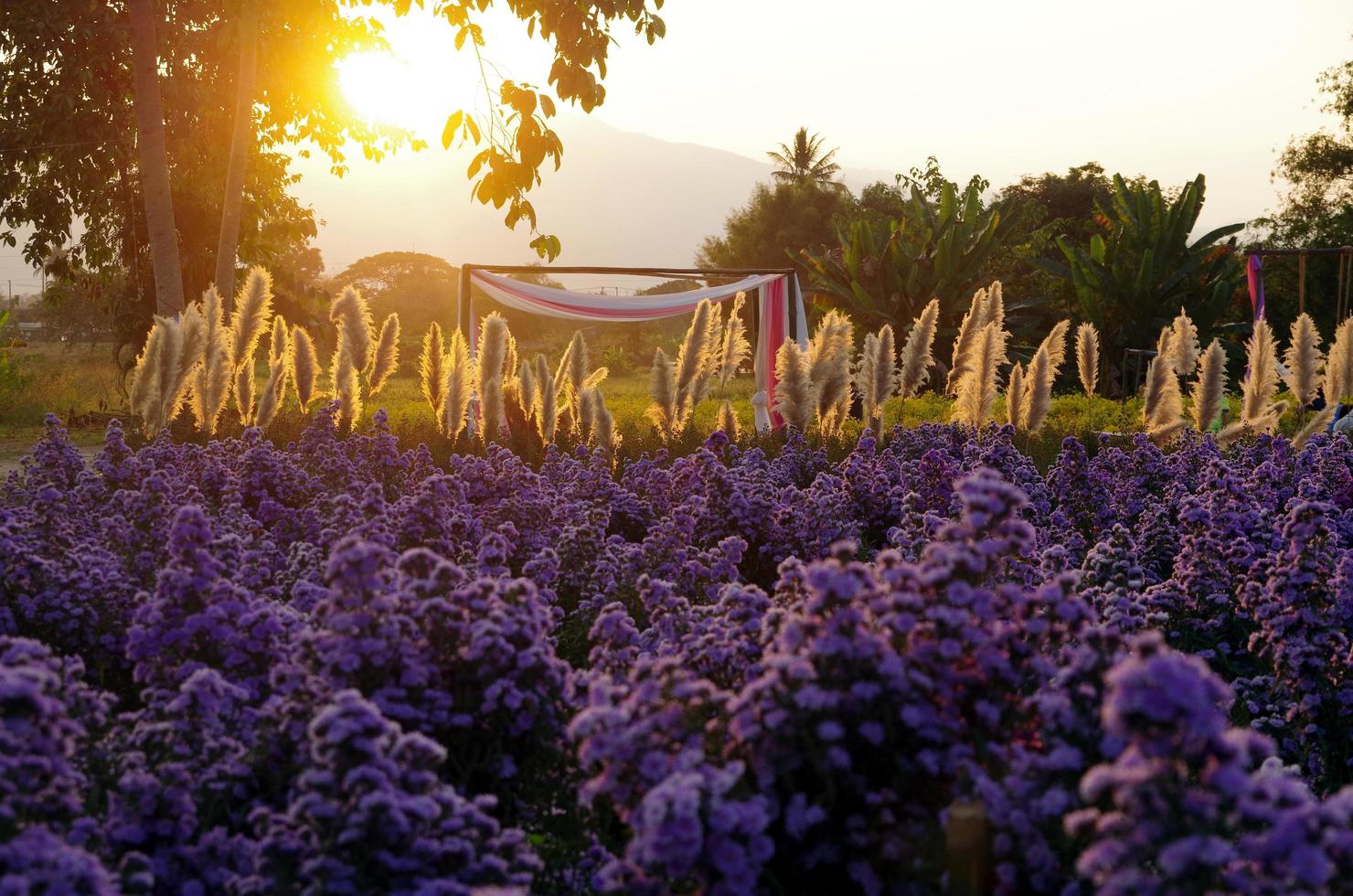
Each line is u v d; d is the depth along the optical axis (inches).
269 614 148.4
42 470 294.0
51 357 1686.8
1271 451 383.6
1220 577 228.4
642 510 312.0
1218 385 509.0
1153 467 346.0
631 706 109.3
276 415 479.2
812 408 473.7
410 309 3329.2
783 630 112.8
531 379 459.8
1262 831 87.4
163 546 220.2
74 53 815.7
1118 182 1182.3
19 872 86.4
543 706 131.6
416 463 343.0
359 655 125.6
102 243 920.9
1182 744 83.0
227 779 122.4
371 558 128.7
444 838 103.9
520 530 266.8
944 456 345.4
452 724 126.1
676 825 91.3
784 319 677.3
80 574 183.9
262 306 476.4
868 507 313.3
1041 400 482.9
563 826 134.0
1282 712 189.2
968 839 98.3
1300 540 188.1
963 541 118.2
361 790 98.9
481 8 219.3
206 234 912.9
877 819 104.1
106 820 116.1
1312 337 520.4
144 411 450.6
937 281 1095.6
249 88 647.1
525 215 220.7
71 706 123.4
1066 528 294.7
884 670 104.7
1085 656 106.7
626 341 2255.2
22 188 860.0
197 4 815.1
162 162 679.1
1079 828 93.9
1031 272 1456.7
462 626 133.0
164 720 131.6
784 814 105.7
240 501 272.7
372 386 475.5
